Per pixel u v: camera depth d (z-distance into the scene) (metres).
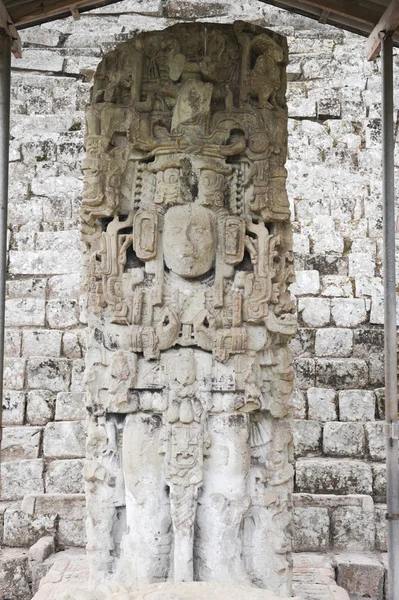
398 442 5.60
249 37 5.55
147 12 10.79
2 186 5.44
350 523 6.74
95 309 5.29
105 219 5.48
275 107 5.53
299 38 10.25
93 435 5.25
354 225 8.56
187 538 4.98
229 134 5.45
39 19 6.10
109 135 5.40
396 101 9.14
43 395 7.57
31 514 6.80
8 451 7.32
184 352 5.22
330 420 7.53
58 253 8.39
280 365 5.34
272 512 5.21
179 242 5.21
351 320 8.08
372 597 6.23
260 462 5.28
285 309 5.32
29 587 6.31
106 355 5.27
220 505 5.08
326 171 8.90
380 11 5.93
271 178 5.42
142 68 5.51
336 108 9.35
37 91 9.66
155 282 5.29
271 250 5.32
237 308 5.23
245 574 5.07
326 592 5.48
